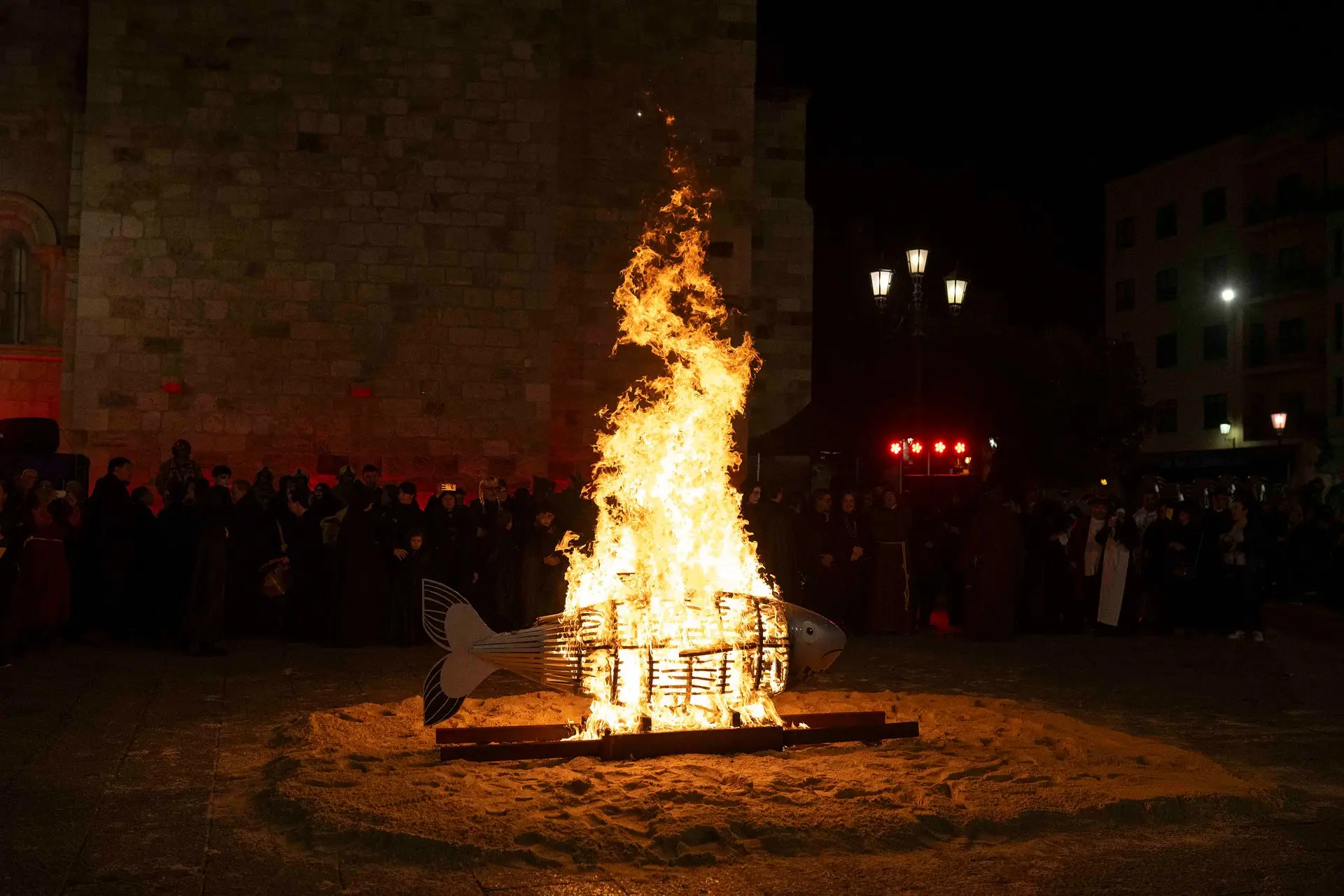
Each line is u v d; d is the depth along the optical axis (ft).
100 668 35.94
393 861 16.97
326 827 17.99
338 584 42.80
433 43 61.26
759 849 17.44
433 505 46.52
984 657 40.98
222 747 24.82
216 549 40.16
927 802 19.49
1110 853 17.60
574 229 66.03
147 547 42.93
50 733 26.04
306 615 44.29
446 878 16.26
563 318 65.67
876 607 48.26
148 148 58.54
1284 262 137.59
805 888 15.97
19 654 38.34
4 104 61.41
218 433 58.65
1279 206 138.51
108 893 15.67
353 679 34.86
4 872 16.47
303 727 25.71
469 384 61.00
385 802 19.38
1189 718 29.43
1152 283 156.46
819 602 48.52
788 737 23.99
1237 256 143.43
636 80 66.95
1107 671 37.60
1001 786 20.66
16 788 21.13
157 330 58.34
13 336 62.59
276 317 59.36
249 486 46.85
